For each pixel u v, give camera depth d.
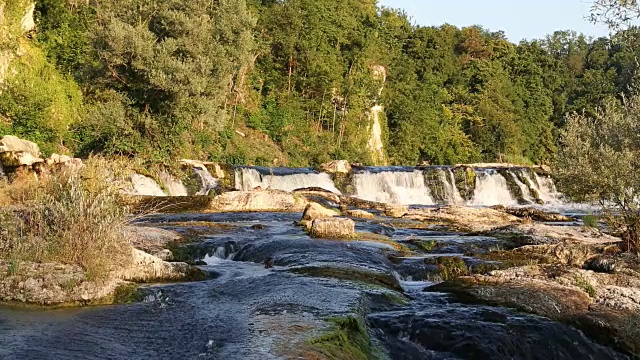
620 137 12.59
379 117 60.34
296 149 47.59
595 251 12.90
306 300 8.37
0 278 8.39
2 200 14.66
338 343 6.44
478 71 75.81
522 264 12.48
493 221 22.31
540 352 7.45
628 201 12.57
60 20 32.59
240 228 16.69
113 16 29.22
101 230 9.36
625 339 8.12
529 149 74.69
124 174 16.17
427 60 72.50
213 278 10.48
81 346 6.31
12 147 22.94
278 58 52.06
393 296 9.25
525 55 83.56
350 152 52.50
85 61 32.16
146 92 28.78
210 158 37.44
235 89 45.94
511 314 8.46
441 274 11.95
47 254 8.97
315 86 52.97
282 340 6.35
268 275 10.41
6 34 28.88
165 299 8.65
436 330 7.55
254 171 32.03
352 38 58.56
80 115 30.80
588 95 79.00
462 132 68.38
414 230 18.97
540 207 33.44
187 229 15.88
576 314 8.77
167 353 6.09
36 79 29.42
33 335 6.67
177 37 30.64
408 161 61.66
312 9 54.31
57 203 9.48
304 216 18.56
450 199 36.78
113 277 9.09
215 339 6.53
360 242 14.40
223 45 37.94
